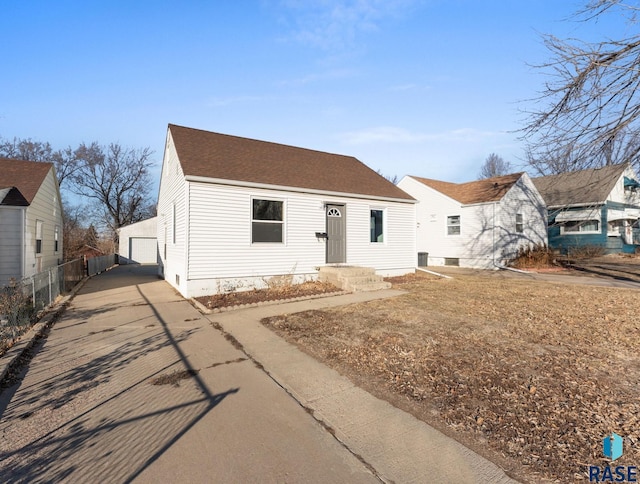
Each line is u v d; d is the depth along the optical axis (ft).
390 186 50.03
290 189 36.68
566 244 76.79
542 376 13.43
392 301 28.76
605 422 10.13
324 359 15.72
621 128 21.74
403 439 9.49
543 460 8.50
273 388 12.83
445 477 7.95
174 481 7.85
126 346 17.87
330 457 8.73
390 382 13.17
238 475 8.05
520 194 64.34
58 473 8.17
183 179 33.01
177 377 13.88
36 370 14.67
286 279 36.35
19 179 40.40
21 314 19.95
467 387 12.59
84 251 99.86
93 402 11.78
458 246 65.36
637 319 22.06
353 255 42.63
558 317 22.71
